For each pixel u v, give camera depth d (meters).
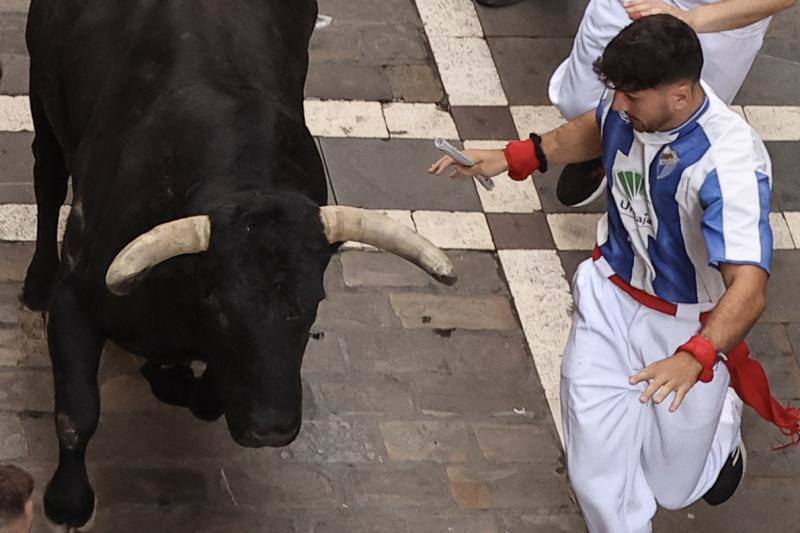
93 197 10.65
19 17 16.67
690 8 13.26
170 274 9.52
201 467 12.41
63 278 10.73
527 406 13.51
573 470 11.12
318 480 12.49
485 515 12.47
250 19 11.35
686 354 9.32
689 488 11.43
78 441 10.59
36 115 12.52
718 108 9.76
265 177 10.06
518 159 11.29
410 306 14.20
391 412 13.16
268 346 9.18
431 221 15.24
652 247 10.33
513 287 14.70
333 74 16.78
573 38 18.19
